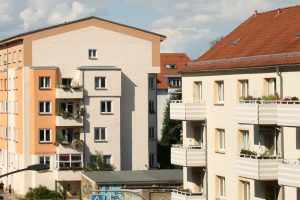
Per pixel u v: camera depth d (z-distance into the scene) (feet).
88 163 305.32
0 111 346.54
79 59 312.09
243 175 152.25
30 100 307.17
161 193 214.90
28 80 307.58
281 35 162.71
